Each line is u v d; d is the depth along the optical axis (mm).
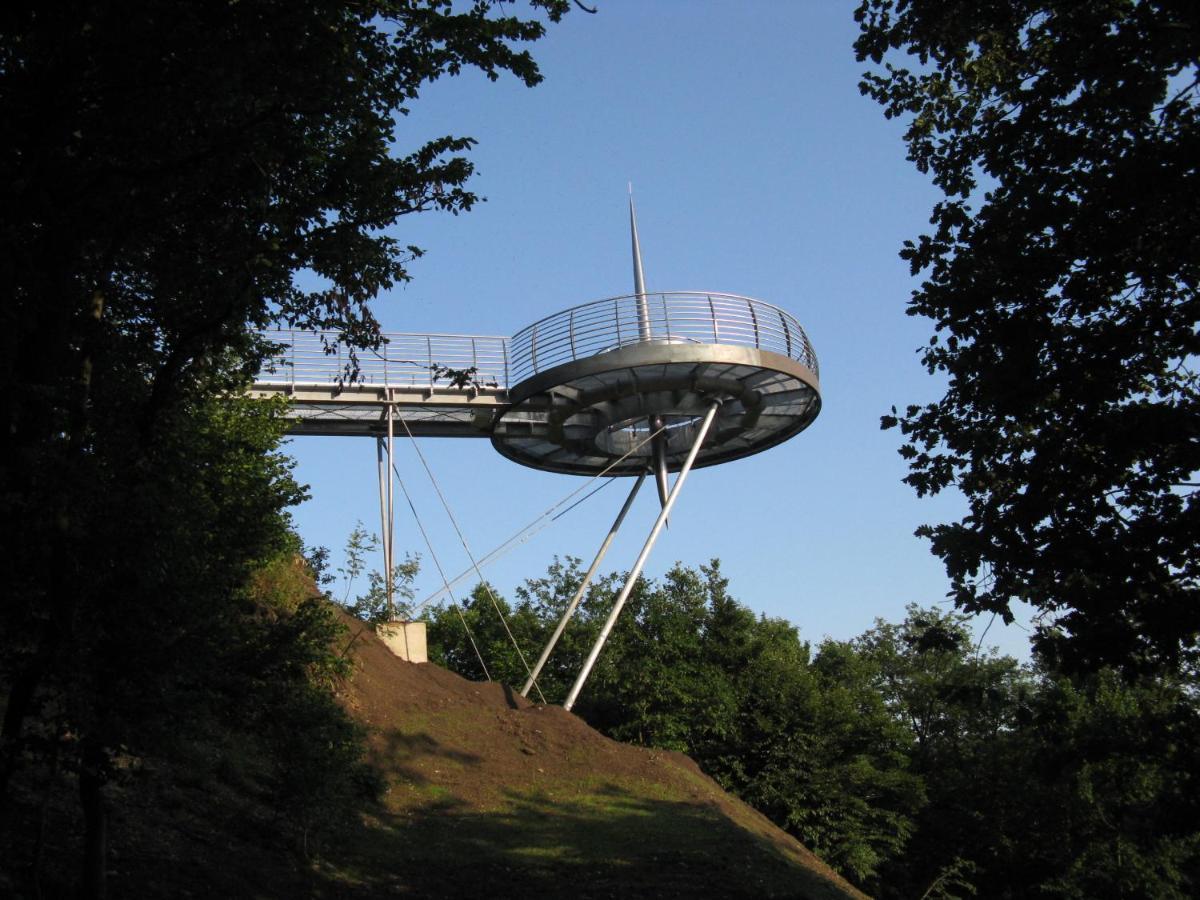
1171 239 10688
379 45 11250
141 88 9844
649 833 18516
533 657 38375
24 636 8898
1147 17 10328
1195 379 11945
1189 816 11758
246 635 10891
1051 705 12734
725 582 37000
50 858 10891
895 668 46812
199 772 15234
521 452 30422
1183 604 10664
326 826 15062
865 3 12609
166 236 11477
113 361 11234
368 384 26547
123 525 8953
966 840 37438
